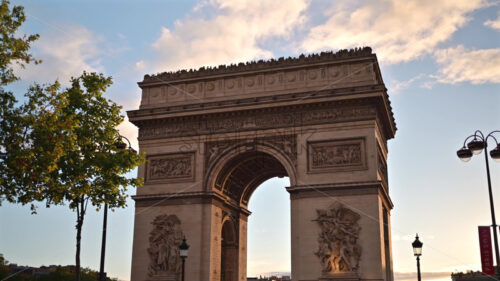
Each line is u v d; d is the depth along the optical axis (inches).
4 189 2511.1
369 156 3405.5
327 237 3336.6
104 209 2938.0
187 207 3673.7
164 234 3654.0
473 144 2397.9
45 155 2485.2
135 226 3737.7
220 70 3853.3
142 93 3998.5
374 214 3299.7
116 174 3006.9
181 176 3747.5
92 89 3009.4
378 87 3427.7
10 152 2402.8
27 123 2475.4
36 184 2625.5
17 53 2440.9
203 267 3545.8
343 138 3479.3
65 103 2655.0
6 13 2415.1
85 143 2913.4
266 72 3754.9
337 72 3614.7
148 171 3831.2
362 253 3265.3
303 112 3607.3
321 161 3486.7
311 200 3440.0
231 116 3745.1
